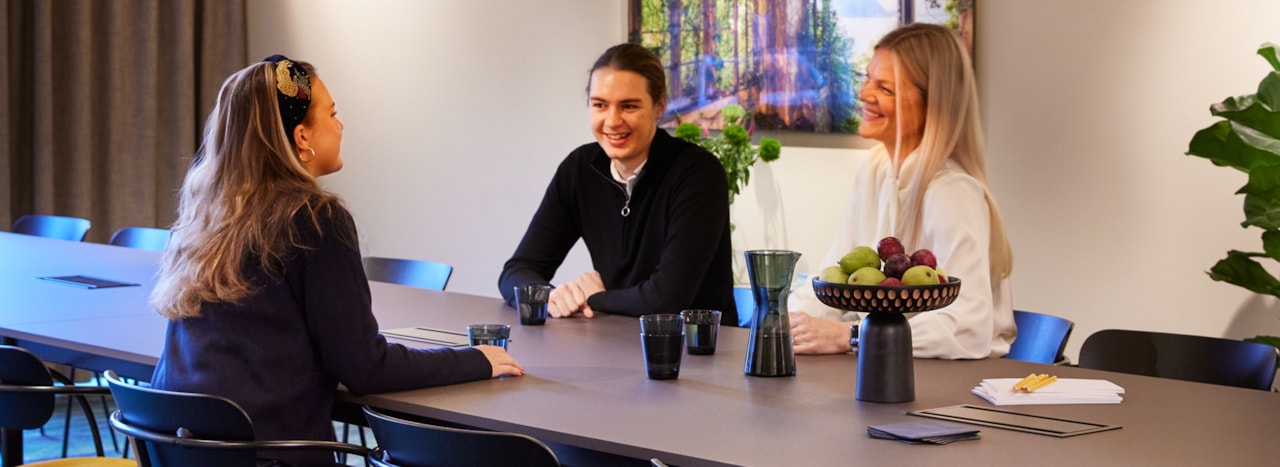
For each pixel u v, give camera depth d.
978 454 1.59
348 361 1.99
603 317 2.99
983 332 2.42
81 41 5.99
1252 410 1.89
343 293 2.00
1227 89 4.10
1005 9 4.53
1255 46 4.04
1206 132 3.54
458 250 6.16
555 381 2.14
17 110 5.95
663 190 3.11
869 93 2.78
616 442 1.67
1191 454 1.59
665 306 2.94
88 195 6.06
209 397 1.91
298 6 6.61
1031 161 4.51
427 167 6.24
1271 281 3.65
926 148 2.60
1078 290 4.44
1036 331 2.90
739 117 5.03
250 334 2.01
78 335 2.49
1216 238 4.14
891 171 2.77
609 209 3.22
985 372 2.25
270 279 2.00
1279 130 3.38
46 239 4.59
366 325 2.02
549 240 3.34
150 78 6.25
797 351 2.46
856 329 2.41
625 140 3.08
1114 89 4.32
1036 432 1.72
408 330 2.69
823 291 1.98
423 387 2.08
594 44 5.59
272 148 2.04
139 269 3.72
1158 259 4.27
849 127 4.85
